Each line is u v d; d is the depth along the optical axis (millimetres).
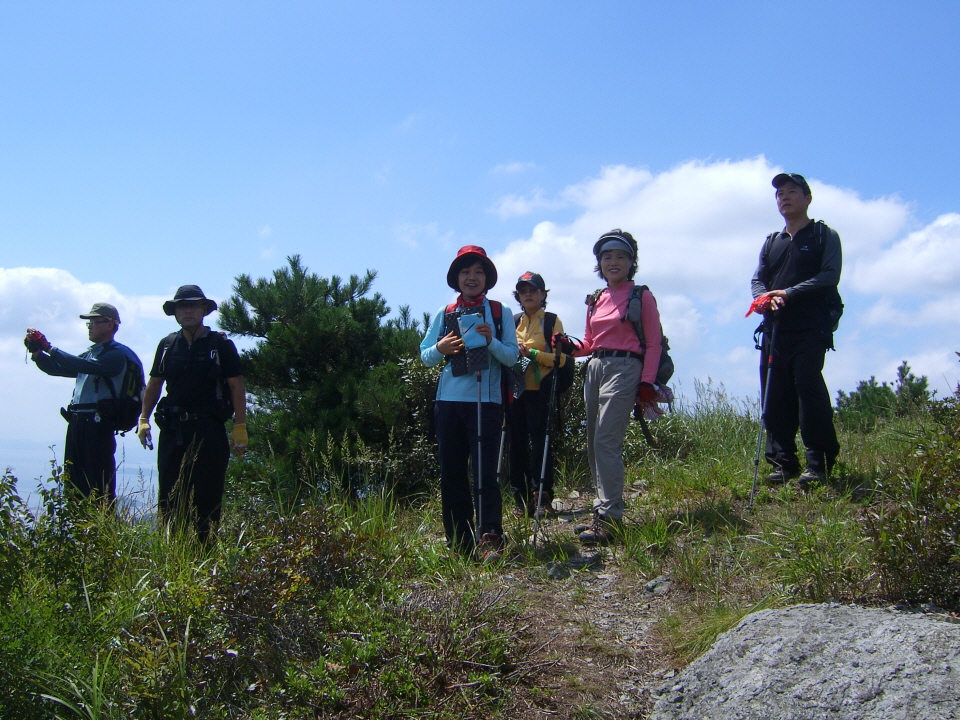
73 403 6453
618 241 5395
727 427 8484
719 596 4207
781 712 2959
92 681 3225
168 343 5688
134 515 5434
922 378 9547
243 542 4734
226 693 3520
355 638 3719
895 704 2793
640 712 3330
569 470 7605
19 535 3756
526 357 6160
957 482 3773
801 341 5766
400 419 7480
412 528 5980
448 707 3330
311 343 8031
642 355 5305
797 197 5875
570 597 4461
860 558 4117
